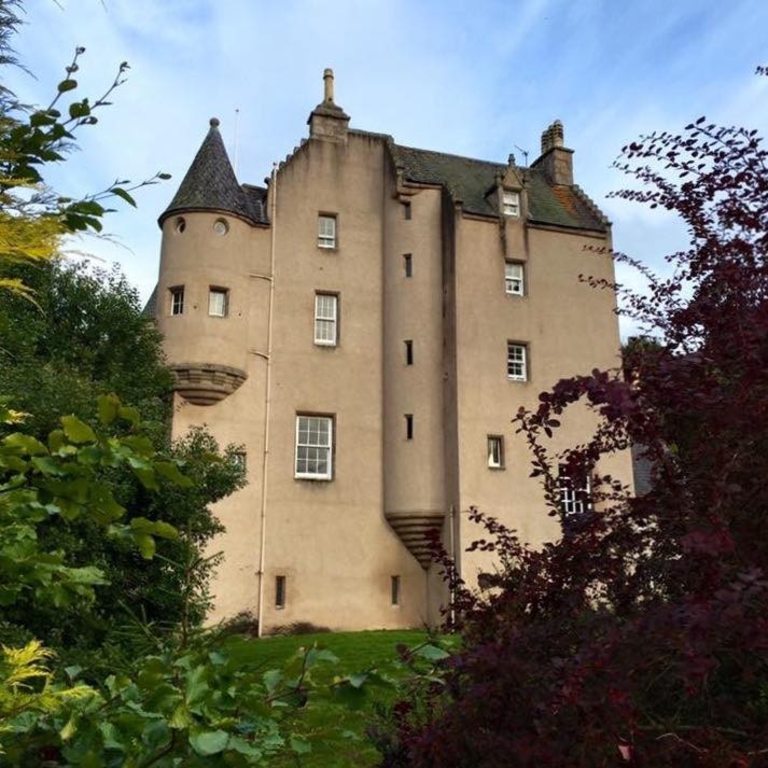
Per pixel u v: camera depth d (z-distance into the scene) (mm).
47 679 2615
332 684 2844
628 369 3805
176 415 21188
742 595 2717
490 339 23344
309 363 23000
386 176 25266
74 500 2789
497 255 24250
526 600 3947
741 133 4379
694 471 3467
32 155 2846
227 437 21469
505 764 3273
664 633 2842
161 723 2543
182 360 21375
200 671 2572
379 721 5332
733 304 3768
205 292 21984
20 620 7422
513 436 22719
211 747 2355
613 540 3855
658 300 5590
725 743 2955
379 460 23000
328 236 24375
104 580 3162
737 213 4129
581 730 3010
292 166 24391
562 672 3123
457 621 4516
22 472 2859
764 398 3178
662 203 4520
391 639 17094
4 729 2428
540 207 26016
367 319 24000
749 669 3150
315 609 21156
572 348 24250
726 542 2848
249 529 21031
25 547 2938
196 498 11742
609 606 3938
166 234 22797
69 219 2883
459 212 24047
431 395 22984
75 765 2545
